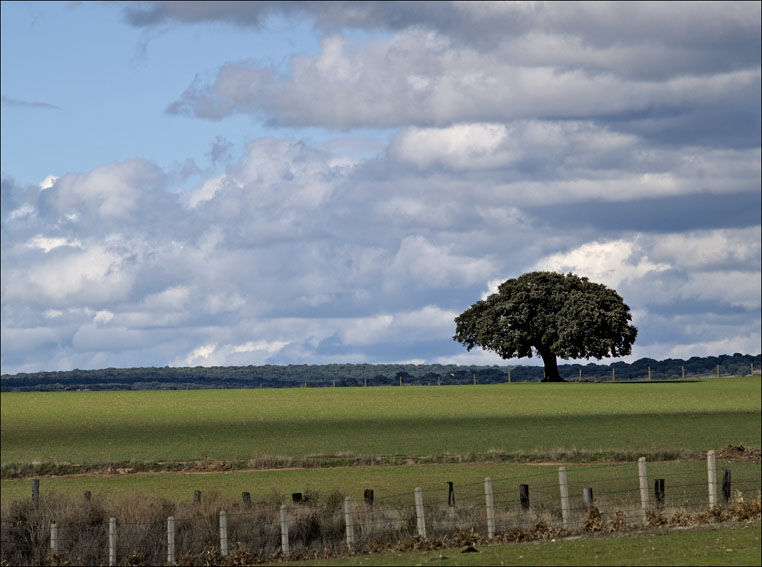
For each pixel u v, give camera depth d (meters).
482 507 82.69
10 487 128.62
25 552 76.69
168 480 131.38
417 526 72.62
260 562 68.12
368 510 82.44
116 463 147.25
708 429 180.38
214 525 77.31
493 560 51.62
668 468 128.25
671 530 60.38
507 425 195.12
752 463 132.50
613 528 66.19
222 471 140.88
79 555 73.31
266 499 97.12
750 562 45.62
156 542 74.62
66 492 120.25
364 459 146.12
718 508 67.56
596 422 197.50
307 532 76.44
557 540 60.69
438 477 126.19
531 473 127.38
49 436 187.88
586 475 122.19
